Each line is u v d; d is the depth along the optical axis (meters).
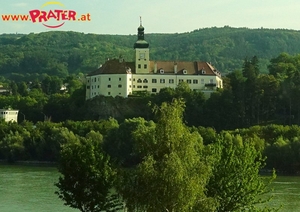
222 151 98.12
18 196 161.75
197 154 87.50
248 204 96.31
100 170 98.94
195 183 81.56
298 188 186.75
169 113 85.94
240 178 95.94
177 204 81.25
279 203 154.62
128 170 88.81
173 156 81.81
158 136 84.88
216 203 85.25
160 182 80.81
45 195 163.50
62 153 101.06
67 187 99.75
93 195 98.69
